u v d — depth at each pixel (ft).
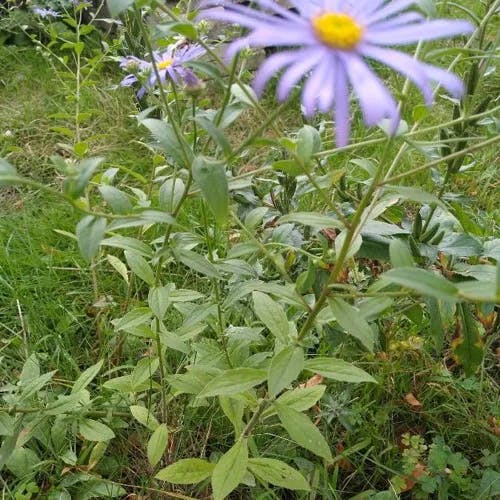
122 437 1.69
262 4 0.94
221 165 1.04
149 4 1.18
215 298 1.50
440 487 1.58
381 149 2.67
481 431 1.73
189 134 1.42
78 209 1.05
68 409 1.54
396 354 1.82
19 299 2.05
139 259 1.40
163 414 1.65
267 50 3.37
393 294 1.09
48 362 1.90
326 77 0.86
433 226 1.65
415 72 0.85
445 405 1.77
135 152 2.89
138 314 1.49
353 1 0.97
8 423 1.50
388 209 1.78
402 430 1.77
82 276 2.20
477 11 3.59
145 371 1.60
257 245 1.36
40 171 2.77
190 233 1.40
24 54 3.57
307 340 1.33
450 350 1.96
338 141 0.82
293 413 1.31
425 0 1.01
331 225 1.20
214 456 1.65
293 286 1.34
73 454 1.61
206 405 1.65
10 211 2.57
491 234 2.26
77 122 2.04
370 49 0.89
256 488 1.59
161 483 1.63
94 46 3.57
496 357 1.94
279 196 1.87
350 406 1.76
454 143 1.62
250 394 1.45
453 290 0.86
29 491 1.54
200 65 1.08
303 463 1.61
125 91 3.20
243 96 1.17
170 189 1.35
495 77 3.16
